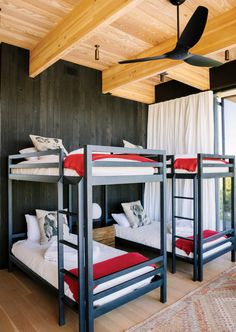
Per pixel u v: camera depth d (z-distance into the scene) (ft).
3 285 8.89
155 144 15.65
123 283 6.61
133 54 11.27
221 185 13.55
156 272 7.52
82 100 12.93
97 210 12.31
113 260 7.50
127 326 6.55
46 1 7.68
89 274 5.89
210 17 8.39
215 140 13.41
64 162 6.73
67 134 12.33
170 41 9.80
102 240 11.95
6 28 9.25
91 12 7.31
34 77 11.32
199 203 9.41
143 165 7.18
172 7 7.78
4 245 10.39
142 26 8.92
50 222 9.89
